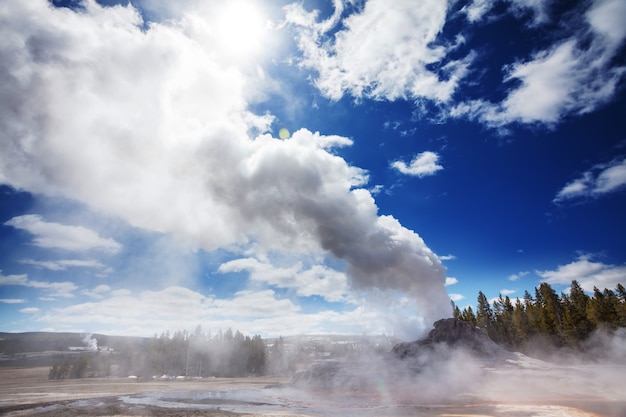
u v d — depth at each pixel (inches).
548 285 2709.2
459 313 2920.8
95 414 772.0
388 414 712.4
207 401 980.6
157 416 738.8
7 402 987.3
